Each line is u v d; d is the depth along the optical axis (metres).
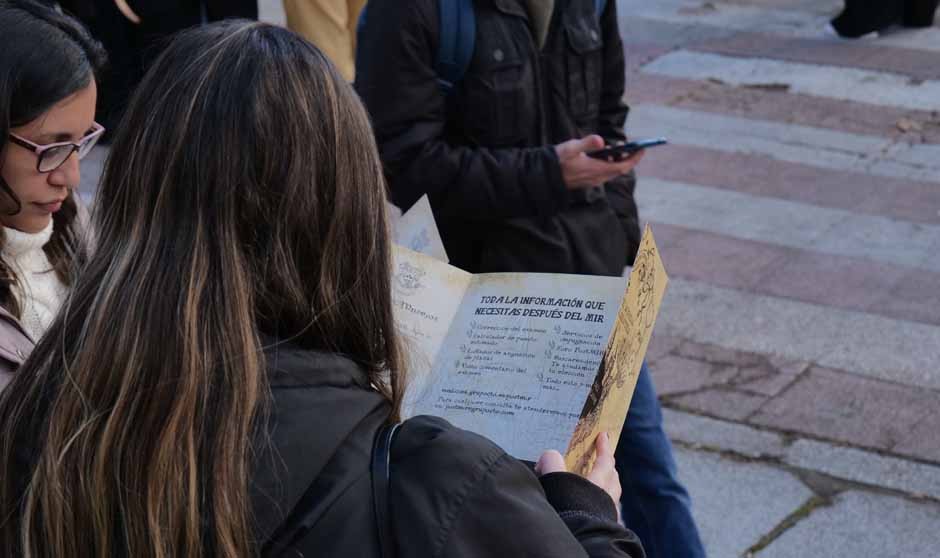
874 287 5.03
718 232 5.59
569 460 1.50
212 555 1.17
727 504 3.71
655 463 2.98
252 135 1.19
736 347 4.59
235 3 6.02
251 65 1.21
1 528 1.26
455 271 1.70
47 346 1.27
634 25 8.80
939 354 4.49
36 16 1.76
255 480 1.17
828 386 4.30
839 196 5.97
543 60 2.77
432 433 1.23
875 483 3.77
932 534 3.54
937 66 7.84
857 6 8.23
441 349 1.65
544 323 1.60
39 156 1.76
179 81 1.22
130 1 5.57
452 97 2.75
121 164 1.24
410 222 1.93
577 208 2.87
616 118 3.06
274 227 1.20
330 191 1.22
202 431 1.17
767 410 4.17
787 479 3.81
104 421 1.19
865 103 7.24
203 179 1.19
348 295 1.25
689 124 6.97
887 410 4.14
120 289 1.20
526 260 2.82
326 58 1.25
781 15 8.98
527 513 1.19
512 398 1.56
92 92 1.81
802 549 3.50
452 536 1.16
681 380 4.38
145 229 1.21
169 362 1.17
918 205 5.86
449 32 2.67
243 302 1.19
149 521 1.16
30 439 1.25
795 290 5.02
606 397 1.55
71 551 1.21
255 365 1.18
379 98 2.68
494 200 2.72
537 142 2.79
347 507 1.18
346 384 1.24
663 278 1.67
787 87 7.54
